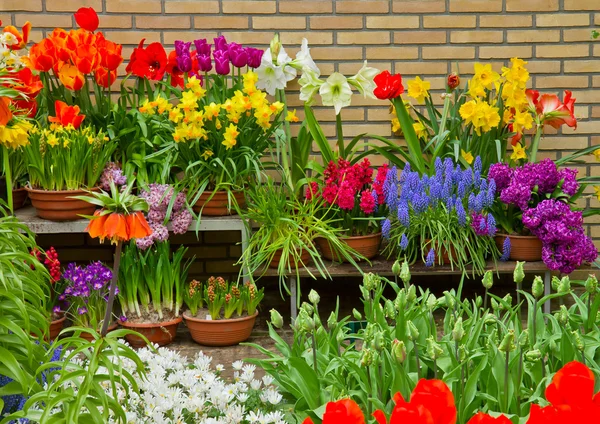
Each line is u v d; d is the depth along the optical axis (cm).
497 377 213
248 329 381
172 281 383
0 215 391
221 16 449
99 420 176
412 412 125
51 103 413
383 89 412
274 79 429
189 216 385
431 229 385
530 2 456
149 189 380
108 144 386
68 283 375
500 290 466
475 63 432
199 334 376
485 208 400
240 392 237
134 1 444
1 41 303
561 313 222
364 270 388
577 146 466
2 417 204
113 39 446
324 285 473
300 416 224
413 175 386
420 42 457
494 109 414
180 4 447
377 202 394
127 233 163
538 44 460
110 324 381
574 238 379
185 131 374
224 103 398
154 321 377
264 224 386
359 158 432
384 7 454
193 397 218
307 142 434
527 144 466
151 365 245
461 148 437
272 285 472
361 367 215
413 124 446
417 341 237
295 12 451
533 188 398
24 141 276
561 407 124
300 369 221
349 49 456
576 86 462
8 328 198
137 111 405
